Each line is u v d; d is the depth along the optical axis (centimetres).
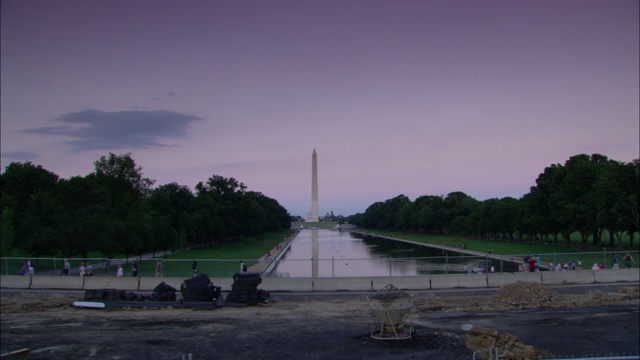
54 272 3744
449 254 8800
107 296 2764
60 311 2594
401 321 2062
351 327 2227
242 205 14688
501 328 2189
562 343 1941
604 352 1806
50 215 5747
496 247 9919
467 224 13725
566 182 8431
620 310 2552
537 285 2914
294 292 3183
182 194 11700
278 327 2236
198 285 2770
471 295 3100
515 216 11012
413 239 15988
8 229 5322
